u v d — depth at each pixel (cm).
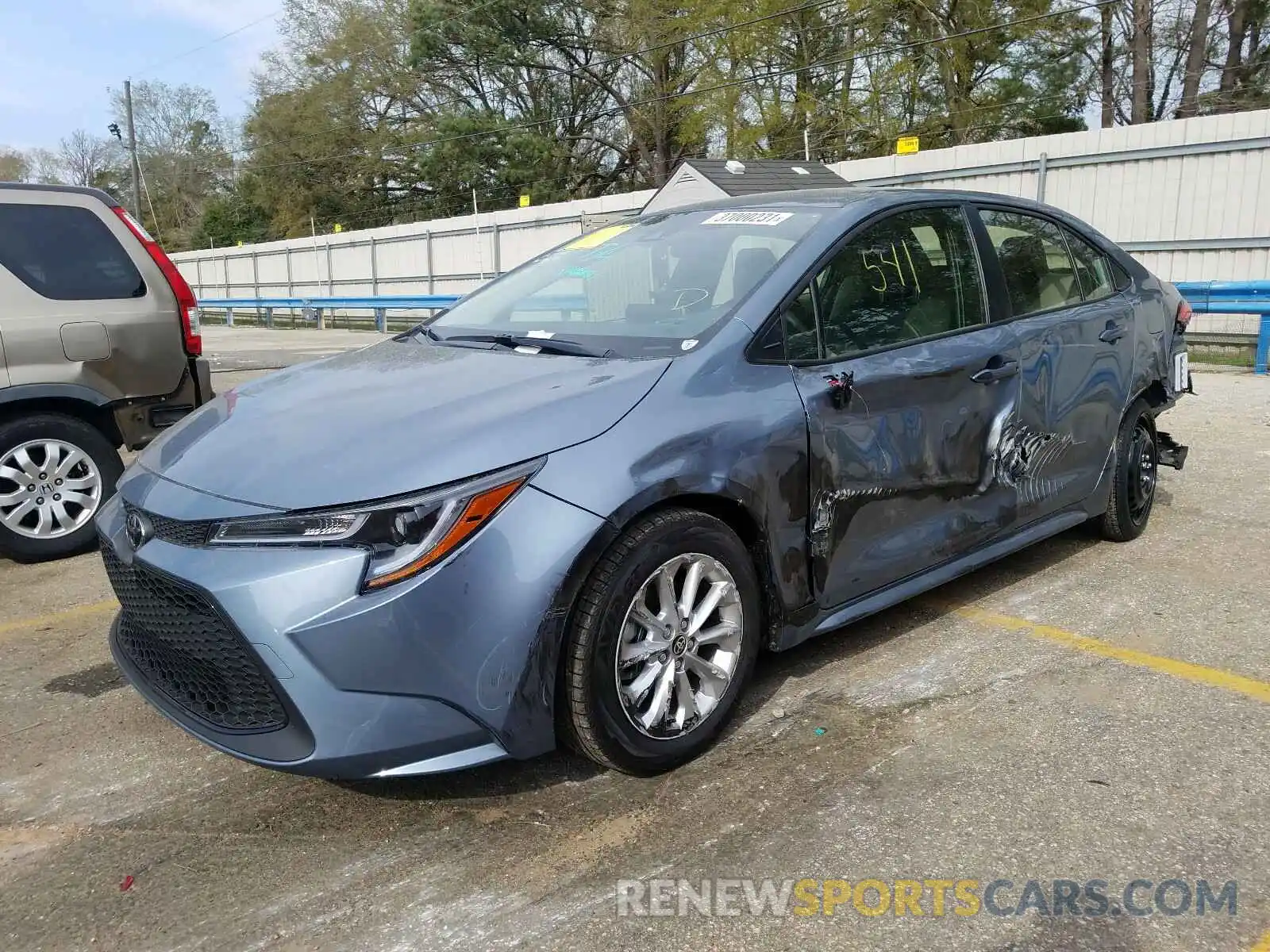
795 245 329
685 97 3422
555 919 222
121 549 273
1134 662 346
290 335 2423
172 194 6391
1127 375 442
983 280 380
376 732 235
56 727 324
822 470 305
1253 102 2873
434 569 235
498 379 290
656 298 334
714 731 288
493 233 2383
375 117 4591
